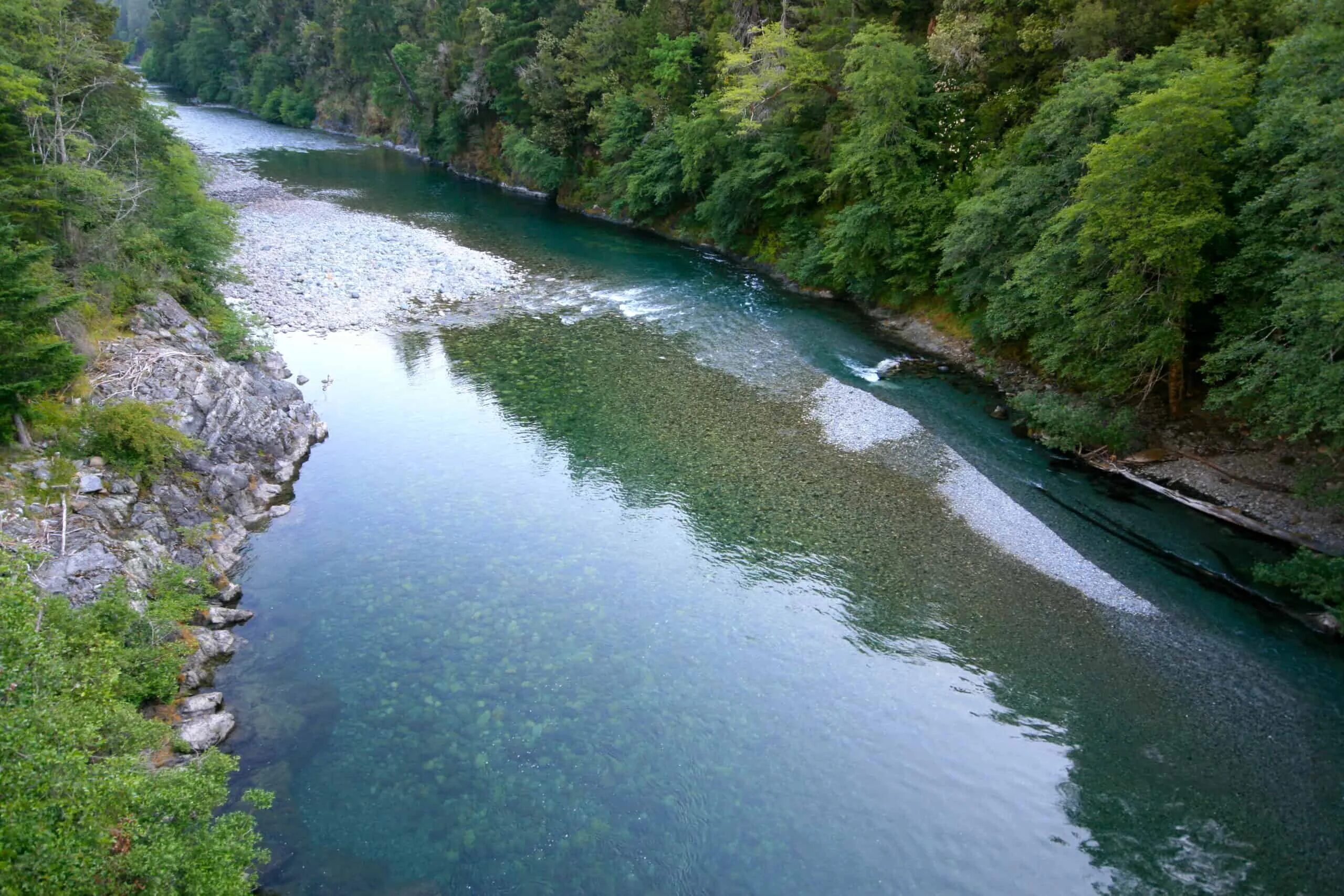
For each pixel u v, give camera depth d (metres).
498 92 71.62
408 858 12.94
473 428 27.86
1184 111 21.61
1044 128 28.75
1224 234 22.11
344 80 99.06
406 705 16.09
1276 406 20.06
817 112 45.16
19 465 17.62
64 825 9.02
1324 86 19.17
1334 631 18.41
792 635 18.47
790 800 14.30
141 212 29.41
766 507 23.55
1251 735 15.77
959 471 25.48
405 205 61.69
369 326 36.50
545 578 20.22
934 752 15.43
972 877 13.07
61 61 27.67
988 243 30.30
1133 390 27.62
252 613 18.56
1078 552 21.47
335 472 24.80
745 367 33.34
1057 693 16.86
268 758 14.66
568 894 12.49
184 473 21.16
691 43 54.25
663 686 16.84
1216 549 21.53
